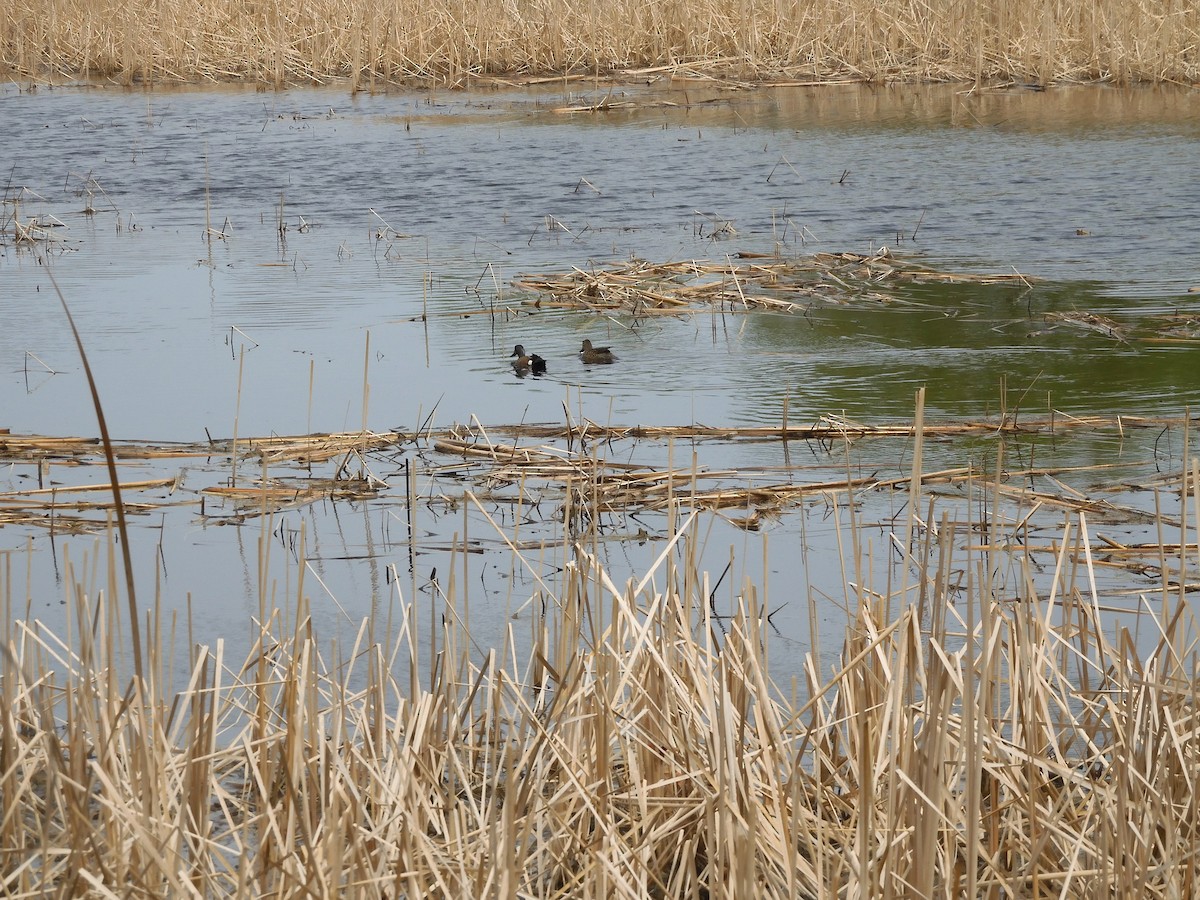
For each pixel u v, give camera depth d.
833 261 28.09
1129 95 47.22
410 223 32.22
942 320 23.61
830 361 21.33
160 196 35.78
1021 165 36.53
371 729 9.79
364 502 15.69
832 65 53.28
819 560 13.71
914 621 8.20
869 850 7.78
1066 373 20.22
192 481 16.33
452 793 8.54
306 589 13.20
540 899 8.04
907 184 34.88
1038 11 51.19
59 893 7.35
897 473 16.12
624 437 17.81
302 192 35.75
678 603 9.32
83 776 8.27
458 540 14.48
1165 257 27.33
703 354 21.91
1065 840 8.24
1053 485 15.57
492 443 17.59
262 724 8.86
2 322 23.80
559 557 13.88
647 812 8.60
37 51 60.62
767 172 36.81
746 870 7.55
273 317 24.20
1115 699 9.39
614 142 41.06
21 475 16.55
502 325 23.83
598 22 54.53
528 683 9.91
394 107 48.34
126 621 12.34
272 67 55.59
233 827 8.19
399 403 19.34
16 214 30.97
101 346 22.28
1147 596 12.50
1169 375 19.91
